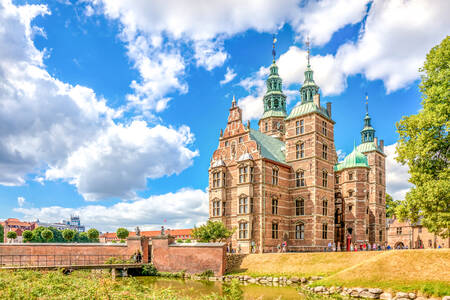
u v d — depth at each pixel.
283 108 80.44
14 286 23.14
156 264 48.84
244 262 45.25
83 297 20.62
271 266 42.19
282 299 28.75
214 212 57.97
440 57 32.28
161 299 21.55
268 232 53.41
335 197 67.31
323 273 36.94
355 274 32.75
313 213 55.09
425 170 32.12
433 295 27.31
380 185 76.19
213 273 43.44
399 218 33.75
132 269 47.84
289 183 59.25
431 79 32.94
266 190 54.09
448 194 28.91
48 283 26.06
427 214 31.09
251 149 55.97
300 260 41.50
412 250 33.59
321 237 55.53
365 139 79.50
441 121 30.62
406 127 33.94
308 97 61.25
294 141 59.78
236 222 55.44
